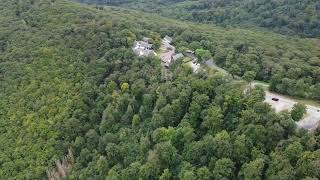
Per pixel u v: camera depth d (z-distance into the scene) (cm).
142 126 11519
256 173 8562
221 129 10212
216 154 9488
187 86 11500
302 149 8494
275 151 8850
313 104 11019
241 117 9988
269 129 9200
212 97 11244
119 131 11862
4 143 13000
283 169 8306
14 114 13650
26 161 12356
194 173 9312
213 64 14012
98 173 11131
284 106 10919
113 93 12862
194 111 10806
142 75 13038
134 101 12294
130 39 15188
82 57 14800
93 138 12106
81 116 12888
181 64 13388
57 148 12362
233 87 10988
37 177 11969
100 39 15325
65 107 13225
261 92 10569
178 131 10475
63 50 15250
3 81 14825
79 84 13800
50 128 12825
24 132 13062
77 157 12069
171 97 11469
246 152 9150
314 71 12494
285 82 11600
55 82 14150
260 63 13512
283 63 13325
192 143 10019
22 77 14675
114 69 14000
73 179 11412
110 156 11275
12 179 12050
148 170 10006
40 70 14700
